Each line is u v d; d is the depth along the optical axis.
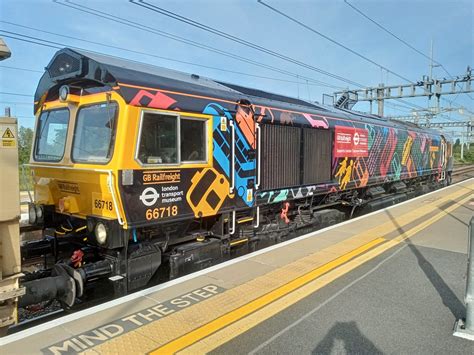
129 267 5.23
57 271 5.09
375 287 4.92
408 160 15.27
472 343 3.59
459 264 5.89
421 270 5.59
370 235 7.70
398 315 4.14
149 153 5.23
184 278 5.11
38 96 6.69
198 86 6.14
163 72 6.14
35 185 6.62
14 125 3.60
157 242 5.75
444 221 9.23
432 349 3.48
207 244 6.27
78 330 3.67
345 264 5.81
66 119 6.02
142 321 3.88
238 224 7.11
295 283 4.99
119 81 4.96
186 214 5.75
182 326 3.80
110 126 5.11
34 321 5.20
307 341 3.59
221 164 6.32
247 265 5.68
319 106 10.44
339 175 9.97
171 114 5.48
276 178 7.73
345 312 4.20
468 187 17.89
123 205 4.93
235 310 4.18
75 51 5.40
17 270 3.72
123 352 3.32
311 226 9.34
